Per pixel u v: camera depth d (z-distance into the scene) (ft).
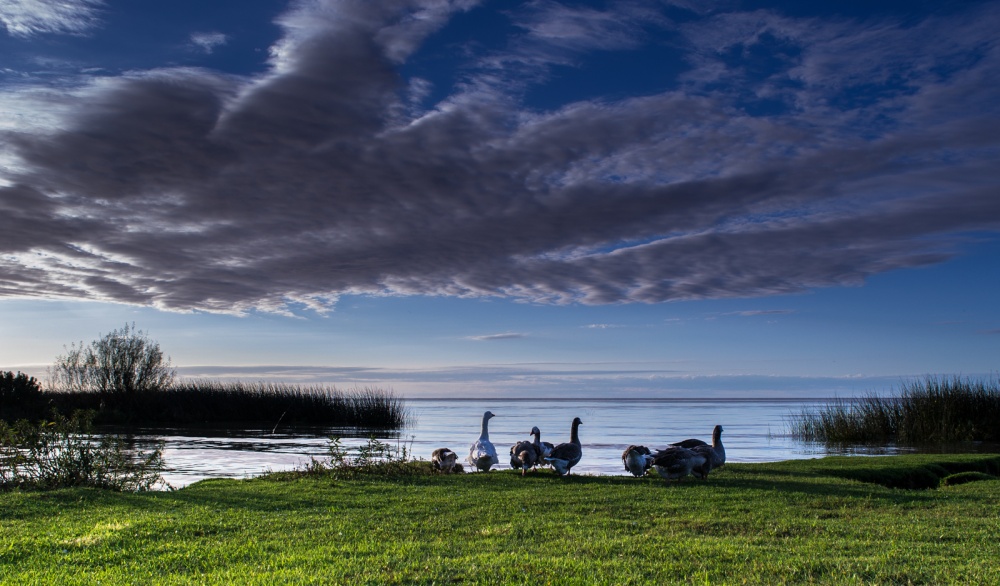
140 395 211.20
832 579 29.78
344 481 62.69
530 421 258.16
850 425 147.33
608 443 145.48
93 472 61.05
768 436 166.81
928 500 52.03
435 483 61.41
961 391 143.95
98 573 30.53
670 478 62.90
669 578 30.09
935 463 79.41
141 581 29.07
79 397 206.39
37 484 57.77
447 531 40.19
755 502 50.16
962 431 138.41
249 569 31.17
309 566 31.48
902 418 143.84
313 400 211.41
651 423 241.76
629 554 34.32
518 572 30.25
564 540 37.52
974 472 74.54
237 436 156.35
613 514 45.62
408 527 40.93
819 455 117.29
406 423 224.74
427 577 29.50
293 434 163.94
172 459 106.32
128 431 169.58
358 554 34.09
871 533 39.78
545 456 69.00
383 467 69.56
